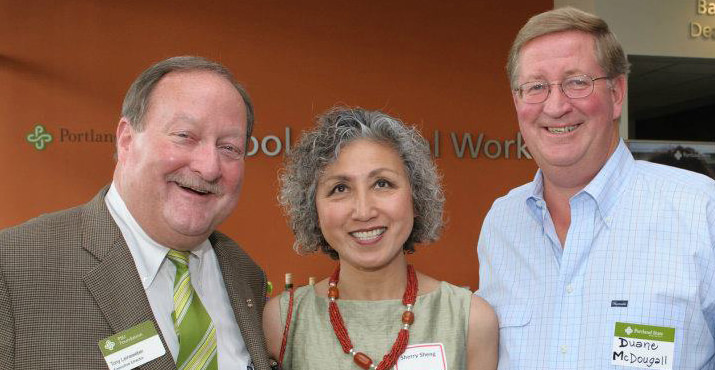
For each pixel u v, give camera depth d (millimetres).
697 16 5855
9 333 1383
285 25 5586
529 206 2006
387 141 1756
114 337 1495
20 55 5242
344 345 1762
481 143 5812
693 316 1663
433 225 1901
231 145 1669
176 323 1665
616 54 1786
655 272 1719
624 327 1714
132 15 5375
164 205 1610
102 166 5309
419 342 1760
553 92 1771
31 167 5238
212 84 1641
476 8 5836
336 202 1769
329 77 5637
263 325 1913
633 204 1810
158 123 1585
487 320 1853
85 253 1543
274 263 5504
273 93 5555
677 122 9820
